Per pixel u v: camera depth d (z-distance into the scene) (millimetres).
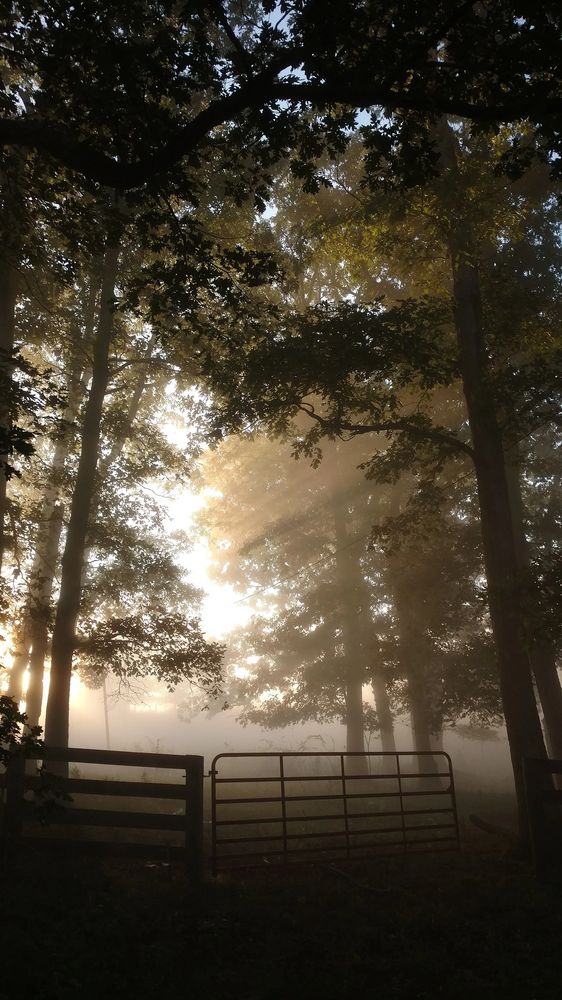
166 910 7496
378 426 14211
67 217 10641
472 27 7867
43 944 6230
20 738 7465
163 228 16422
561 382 12945
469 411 14078
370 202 14898
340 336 12641
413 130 8797
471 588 20797
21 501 20922
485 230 14727
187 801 8914
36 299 17312
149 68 8359
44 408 12125
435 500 15938
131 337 20391
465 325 14453
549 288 18297
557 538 21172
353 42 7895
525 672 12352
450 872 9836
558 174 8453
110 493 20016
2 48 8930
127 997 5395
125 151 8703
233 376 13789
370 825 14375
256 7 13281
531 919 7645
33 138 7621
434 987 5855
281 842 11977
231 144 9125
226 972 5965
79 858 9281
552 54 7652
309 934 6969
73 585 16547
